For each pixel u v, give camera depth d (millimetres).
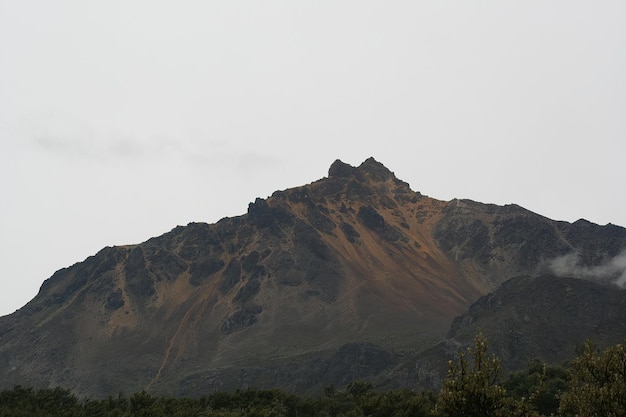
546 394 67188
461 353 31734
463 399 29562
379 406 59688
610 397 29625
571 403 31359
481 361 31000
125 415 72125
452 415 29844
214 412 70125
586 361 33031
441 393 30672
